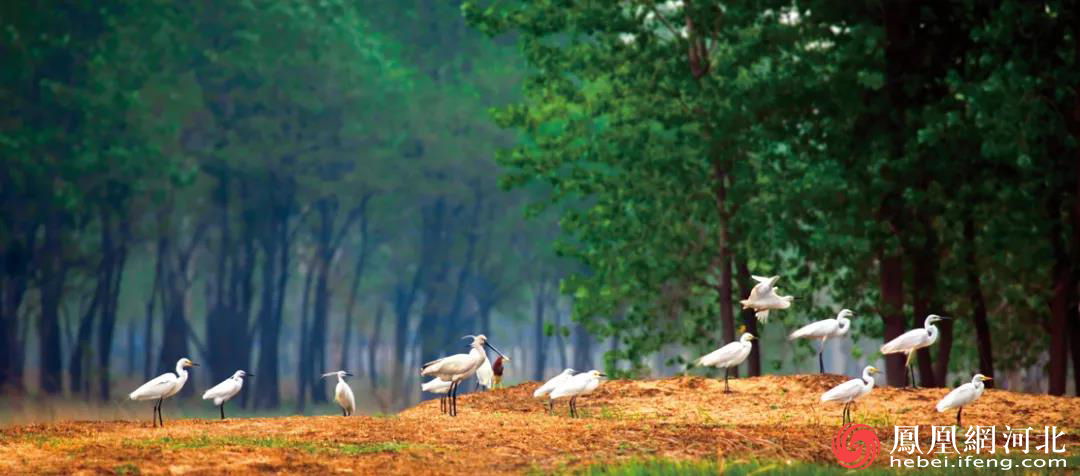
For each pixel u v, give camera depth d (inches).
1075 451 904.9
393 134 2839.6
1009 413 1095.6
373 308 4165.8
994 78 1413.6
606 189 1897.1
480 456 826.2
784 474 761.6
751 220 1647.4
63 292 2714.1
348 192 2866.6
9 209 2443.4
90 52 2484.0
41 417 1593.3
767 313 1186.6
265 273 2950.3
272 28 2628.0
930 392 1173.7
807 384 1214.3
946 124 1462.8
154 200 2568.9
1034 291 1612.9
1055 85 1460.4
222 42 2696.9
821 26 1640.0
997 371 1947.6
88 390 2613.2
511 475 767.7
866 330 1779.0
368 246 3644.2
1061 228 1531.7
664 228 1828.2
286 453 825.5
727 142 1622.8
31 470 760.3
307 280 3100.4
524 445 868.6
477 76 3176.7
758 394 1198.9
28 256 2536.9
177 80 2620.6
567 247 1947.6
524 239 3331.7
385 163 2829.7
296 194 2920.8
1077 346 1595.7
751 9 1658.5
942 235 1604.3
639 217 1839.3
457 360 1055.6
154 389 982.4
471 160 2938.0
